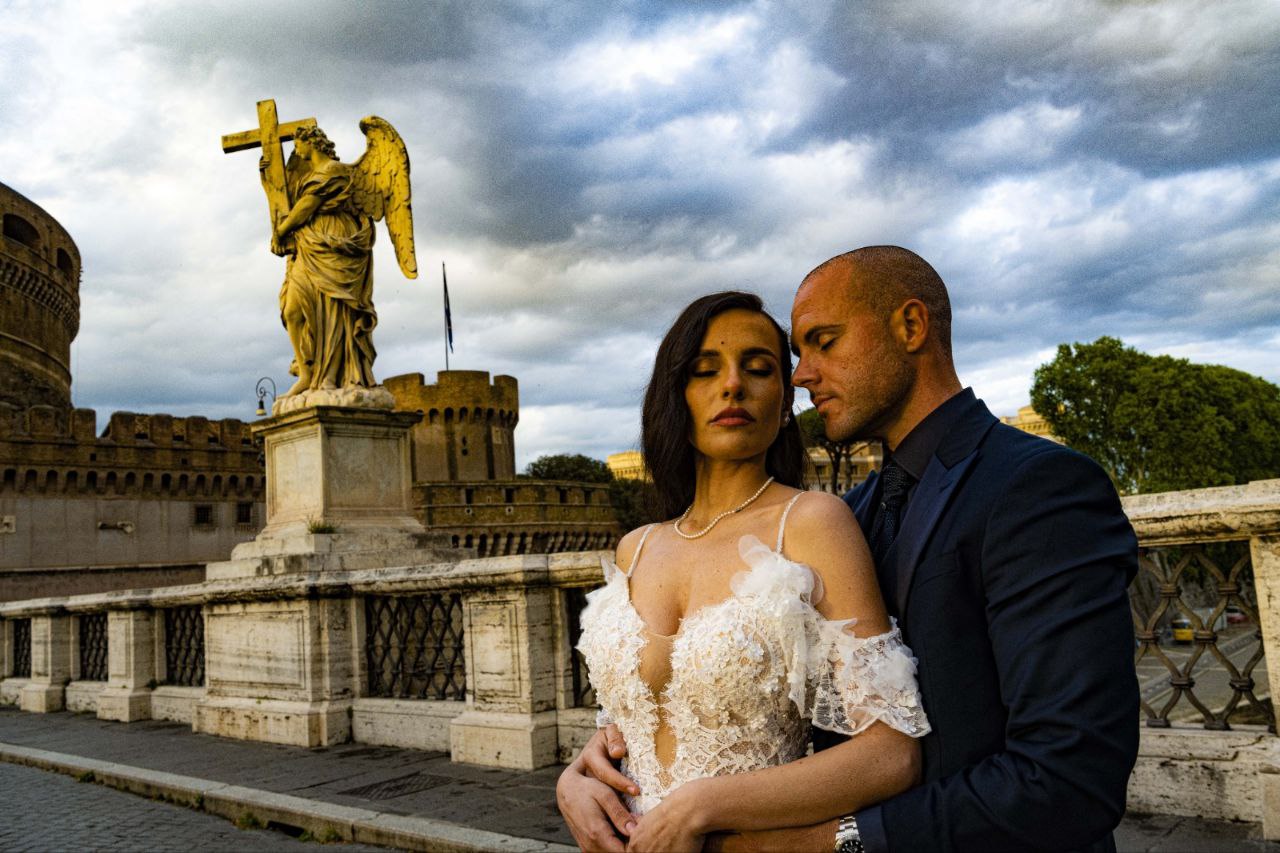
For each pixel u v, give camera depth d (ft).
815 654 4.61
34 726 32.37
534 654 19.71
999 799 3.82
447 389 199.62
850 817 4.21
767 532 5.06
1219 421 122.11
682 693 4.89
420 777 19.19
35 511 134.51
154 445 149.28
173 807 19.51
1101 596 3.95
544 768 19.27
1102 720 3.76
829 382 5.07
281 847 16.16
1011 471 4.33
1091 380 127.95
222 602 26.99
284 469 29.50
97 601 33.83
